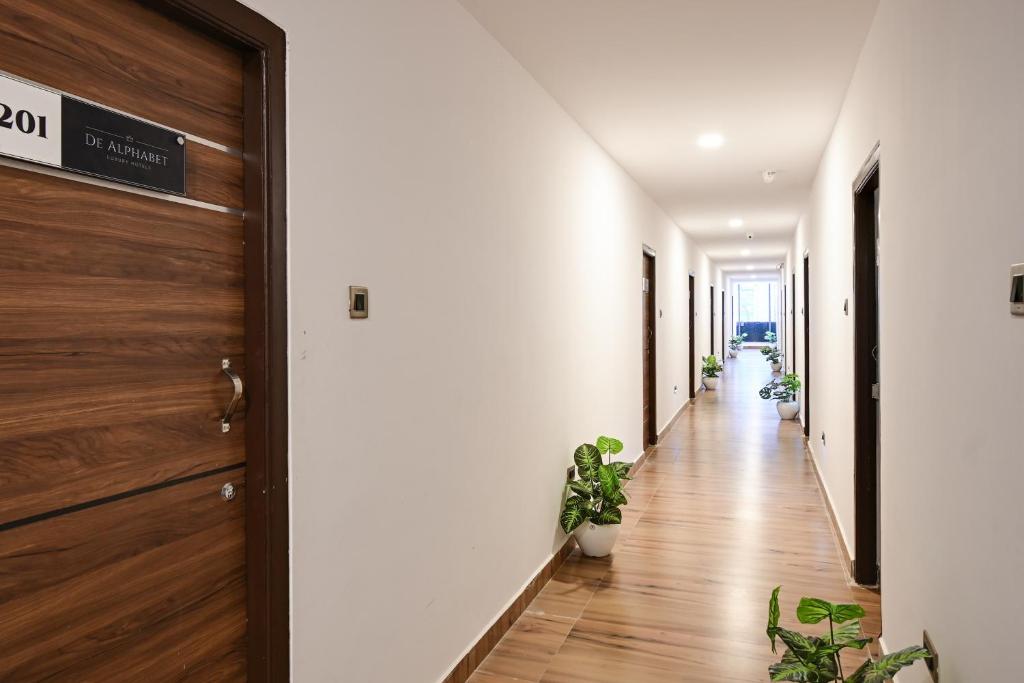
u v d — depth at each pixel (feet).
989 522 4.61
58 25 3.76
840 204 13.17
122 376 4.15
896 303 7.88
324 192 5.66
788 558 12.51
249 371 5.02
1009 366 4.23
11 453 3.56
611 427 16.75
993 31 4.49
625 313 18.48
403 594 6.95
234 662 4.98
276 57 5.12
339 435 5.87
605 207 16.12
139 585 4.25
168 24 4.47
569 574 11.85
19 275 3.59
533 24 8.97
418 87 7.25
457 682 8.04
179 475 4.52
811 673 5.78
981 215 4.76
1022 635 4.03
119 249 4.13
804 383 25.58
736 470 19.89
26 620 3.62
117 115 4.10
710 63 10.52
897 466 7.94
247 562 5.08
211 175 4.78
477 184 8.83
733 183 20.12
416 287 7.20
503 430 9.72
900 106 7.47
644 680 8.25
